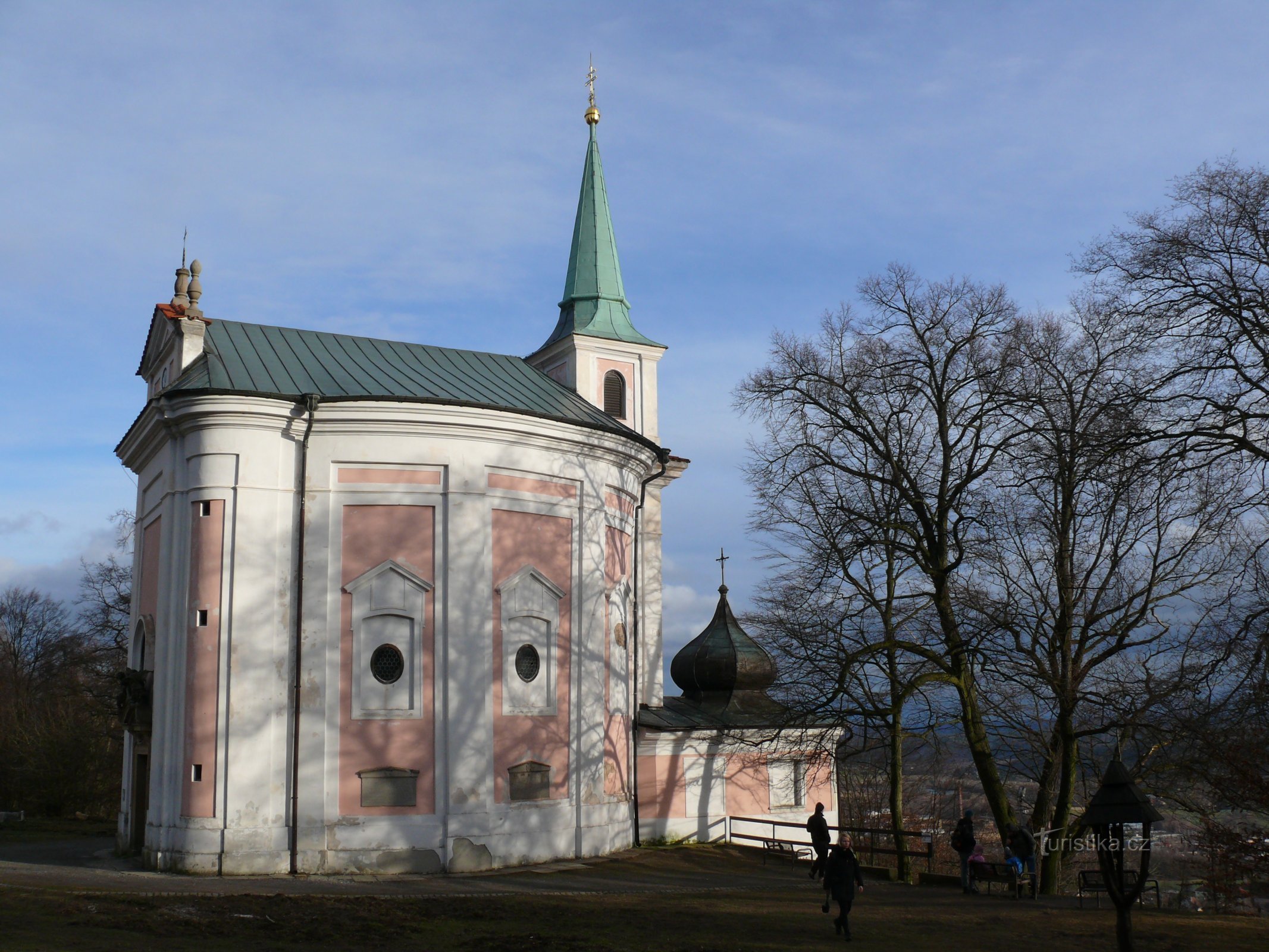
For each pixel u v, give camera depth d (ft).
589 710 101.19
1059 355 103.14
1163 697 88.58
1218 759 86.33
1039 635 102.27
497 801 93.56
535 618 98.43
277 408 91.30
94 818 157.99
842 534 106.83
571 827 98.68
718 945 62.80
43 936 54.13
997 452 102.12
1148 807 58.18
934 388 107.76
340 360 104.42
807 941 65.36
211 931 59.11
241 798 86.43
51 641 284.82
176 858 86.28
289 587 90.84
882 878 104.78
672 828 116.78
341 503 92.79
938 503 106.93
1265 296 72.74
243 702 87.71
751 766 123.24
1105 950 66.33
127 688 96.73
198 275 100.63
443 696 92.07
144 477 107.55
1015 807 129.08
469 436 95.86
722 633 130.93
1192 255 74.64
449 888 81.56
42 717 183.62
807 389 111.65
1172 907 97.35
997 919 76.23
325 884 82.43
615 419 123.03
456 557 93.76
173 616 90.74
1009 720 103.35
